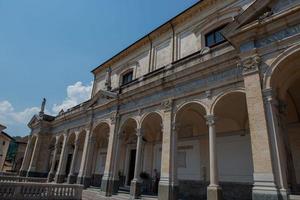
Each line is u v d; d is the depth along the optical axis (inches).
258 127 345.4
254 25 380.2
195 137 670.5
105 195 629.9
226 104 492.4
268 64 365.4
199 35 695.1
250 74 380.2
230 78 437.1
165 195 471.5
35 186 471.2
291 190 332.5
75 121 993.5
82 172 799.1
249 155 539.8
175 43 766.5
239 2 625.9
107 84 864.3
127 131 845.8
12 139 2081.7
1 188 437.7
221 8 664.4
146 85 618.5
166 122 537.3
